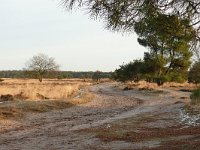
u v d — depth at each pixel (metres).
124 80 90.12
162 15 9.49
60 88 52.88
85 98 47.53
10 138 21.33
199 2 9.39
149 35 9.95
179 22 9.64
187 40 9.99
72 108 37.53
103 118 30.78
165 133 20.64
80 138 20.61
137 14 9.27
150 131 21.97
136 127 24.17
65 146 18.59
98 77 166.12
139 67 85.06
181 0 9.34
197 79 75.19
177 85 75.50
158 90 63.75
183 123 25.22
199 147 15.62
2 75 163.62
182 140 17.91
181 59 76.31
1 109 30.02
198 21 9.67
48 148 18.23
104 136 20.58
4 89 45.94
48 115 31.61
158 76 79.25
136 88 71.94
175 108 36.22
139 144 17.97
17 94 42.34
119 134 20.98
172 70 80.12
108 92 69.75
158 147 16.77
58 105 36.97
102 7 9.09
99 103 44.66
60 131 23.64
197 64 72.62
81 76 188.00
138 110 37.16
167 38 10.12
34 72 104.31
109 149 17.31
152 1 9.20
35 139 20.86
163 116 30.14
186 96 52.78
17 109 30.94
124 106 41.97
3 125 25.81
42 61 104.81
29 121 28.09
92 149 17.55
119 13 9.16
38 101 37.22
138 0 9.17
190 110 31.70
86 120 29.48
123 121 27.95
